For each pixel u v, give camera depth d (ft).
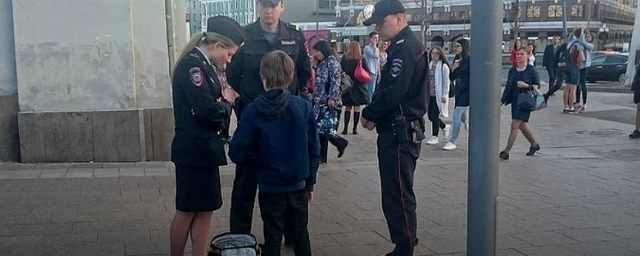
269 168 14.98
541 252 18.40
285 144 14.99
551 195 24.82
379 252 18.24
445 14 172.76
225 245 14.44
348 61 38.99
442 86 37.06
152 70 29.30
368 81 39.42
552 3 161.79
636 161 31.91
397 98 16.02
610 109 54.49
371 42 47.19
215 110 14.57
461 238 19.51
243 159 14.93
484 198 12.91
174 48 33.78
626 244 19.17
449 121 46.65
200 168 14.93
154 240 18.67
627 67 82.43
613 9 184.03
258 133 14.89
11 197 22.93
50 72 28.09
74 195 23.32
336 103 30.01
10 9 27.91
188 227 15.66
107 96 28.63
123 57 28.50
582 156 33.30
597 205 23.44
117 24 28.25
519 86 32.01
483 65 12.49
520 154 33.88
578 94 52.80
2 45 28.04
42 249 17.74
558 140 38.83
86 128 28.58
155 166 28.35
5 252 17.44
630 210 22.82
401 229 16.62
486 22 12.37
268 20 17.63
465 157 32.96
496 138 12.79
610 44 170.50
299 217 15.60
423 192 25.02
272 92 14.82
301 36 18.38
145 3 28.89
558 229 20.53
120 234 19.15
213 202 15.28
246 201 17.53
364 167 29.81
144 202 22.56
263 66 14.99
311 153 15.53
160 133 29.60
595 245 19.06
